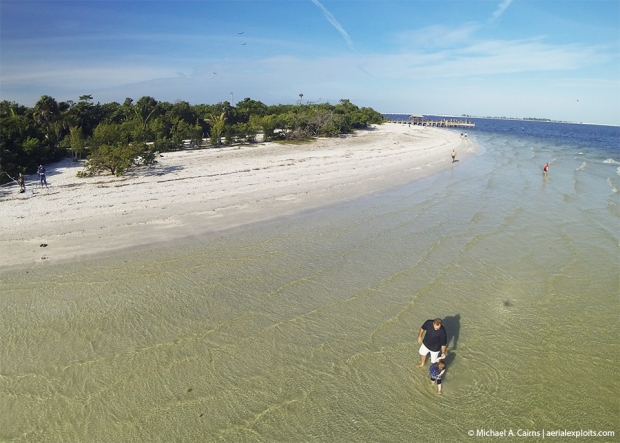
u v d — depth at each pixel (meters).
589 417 8.46
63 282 13.59
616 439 7.91
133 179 29.91
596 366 10.08
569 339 11.19
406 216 22.42
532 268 15.78
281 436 7.78
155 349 10.26
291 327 11.40
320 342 10.76
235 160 40.06
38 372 9.36
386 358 10.18
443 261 16.28
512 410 8.60
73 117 47.81
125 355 10.00
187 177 30.94
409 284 14.22
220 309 12.23
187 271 14.71
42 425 7.92
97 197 24.34
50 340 10.55
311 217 21.81
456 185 31.22
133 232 18.50
